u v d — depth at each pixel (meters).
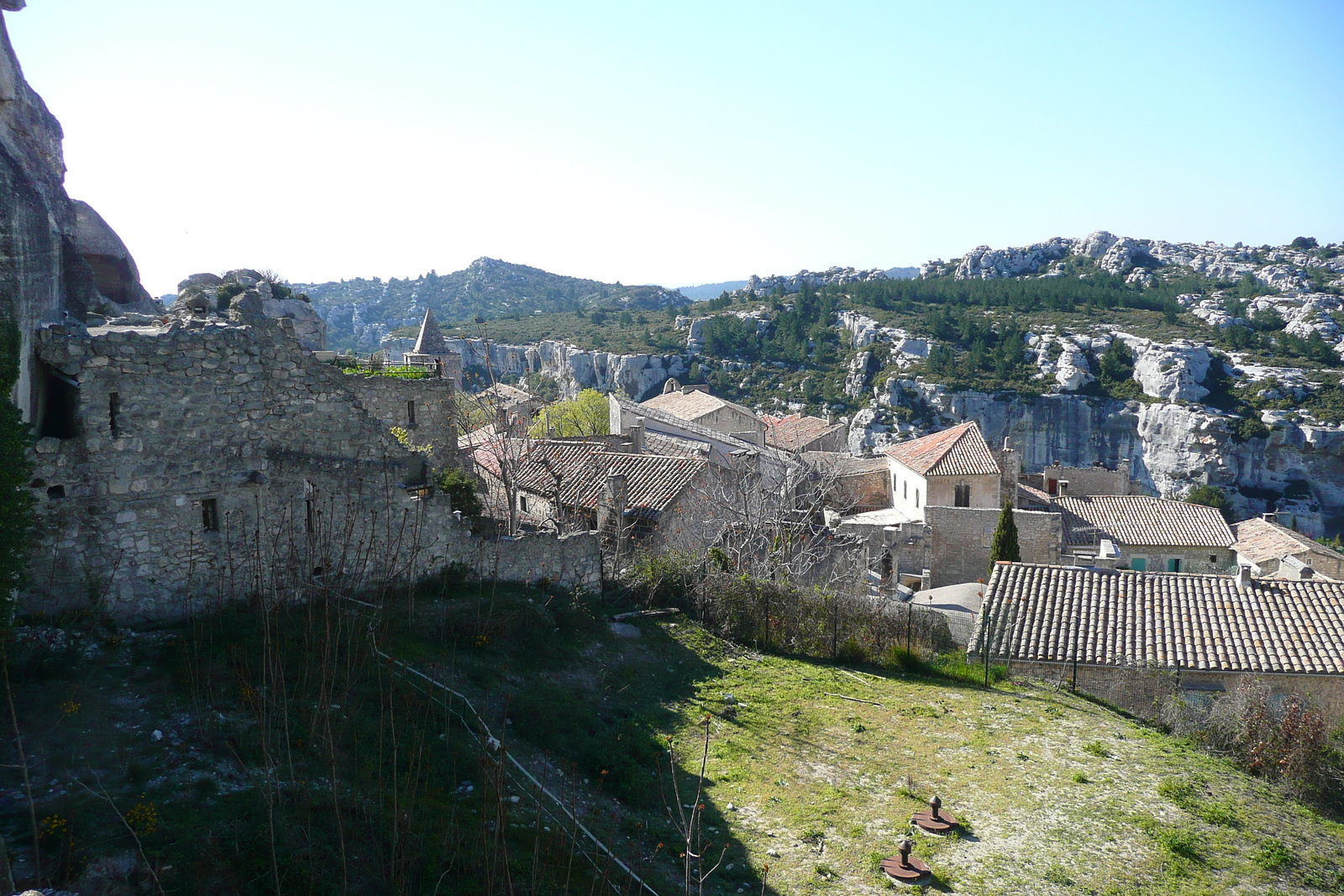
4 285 12.51
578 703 17.31
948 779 16.42
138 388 15.46
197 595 16.27
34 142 18.06
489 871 9.87
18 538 12.57
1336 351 119.88
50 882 8.06
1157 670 21.05
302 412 18.22
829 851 13.53
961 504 46.72
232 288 42.25
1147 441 114.62
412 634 17.59
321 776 11.40
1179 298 158.25
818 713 19.48
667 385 94.56
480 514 24.42
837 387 138.00
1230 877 13.56
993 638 23.00
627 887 10.76
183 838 9.29
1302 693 20.42
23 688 11.80
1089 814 15.22
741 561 30.00
